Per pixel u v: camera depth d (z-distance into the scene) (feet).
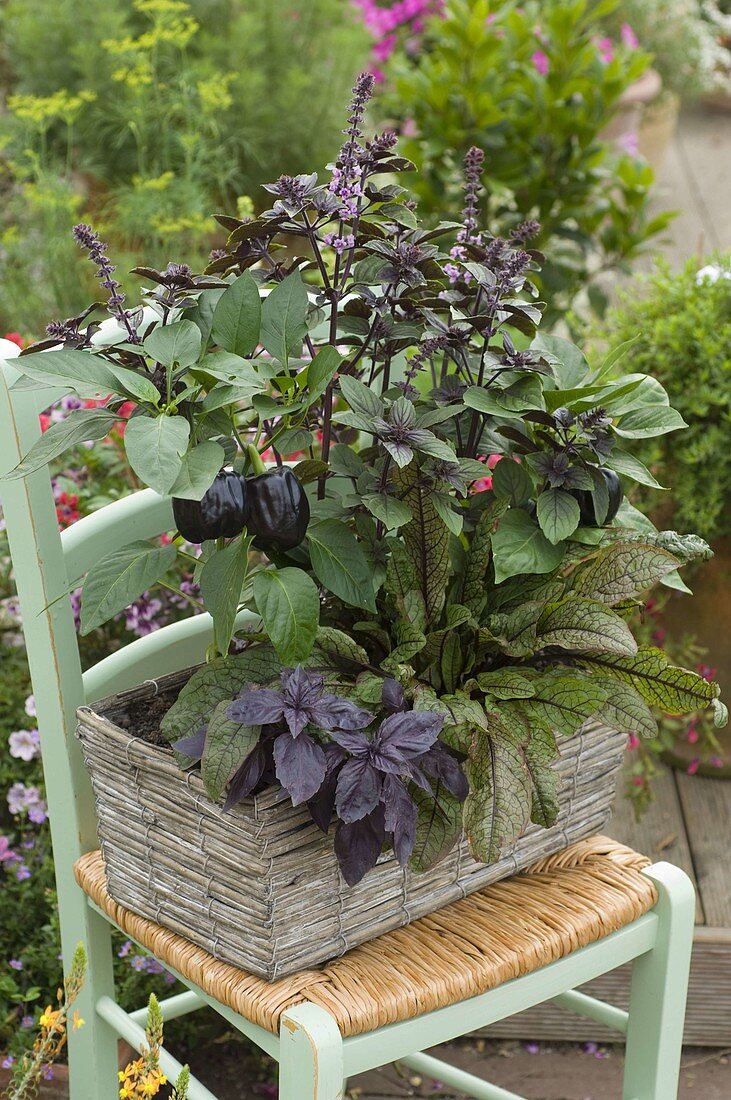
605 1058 5.68
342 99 10.20
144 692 3.72
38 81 10.19
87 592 3.28
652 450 5.63
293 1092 3.14
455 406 3.30
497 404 3.29
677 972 3.82
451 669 3.42
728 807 6.36
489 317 3.28
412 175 8.74
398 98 9.39
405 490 3.36
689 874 5.87
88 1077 4.11
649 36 14.57
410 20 12.93
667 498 5.85
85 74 9.84
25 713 5.61
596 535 3.45
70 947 4.03
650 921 3.76
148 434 2.79
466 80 8.48
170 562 3.34
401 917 3.47
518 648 3.29
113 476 6.04
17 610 5.71
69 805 3.84
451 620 3.34
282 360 3.23
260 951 3.21
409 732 3.00
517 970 3.43
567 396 3.40
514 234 3.63
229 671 3.28
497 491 3.62
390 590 3.37
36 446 2.97
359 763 2.96
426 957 3.41
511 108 8.89
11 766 5.67
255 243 3.34
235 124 9.82
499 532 3.37
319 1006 3.17
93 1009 4.02
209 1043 5.65
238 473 3.13
